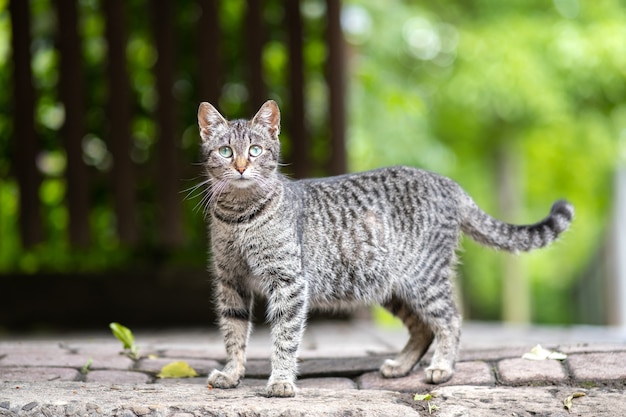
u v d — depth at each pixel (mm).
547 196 19969
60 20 8875
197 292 9148
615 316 17672
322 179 4914
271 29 9570
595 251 21688
